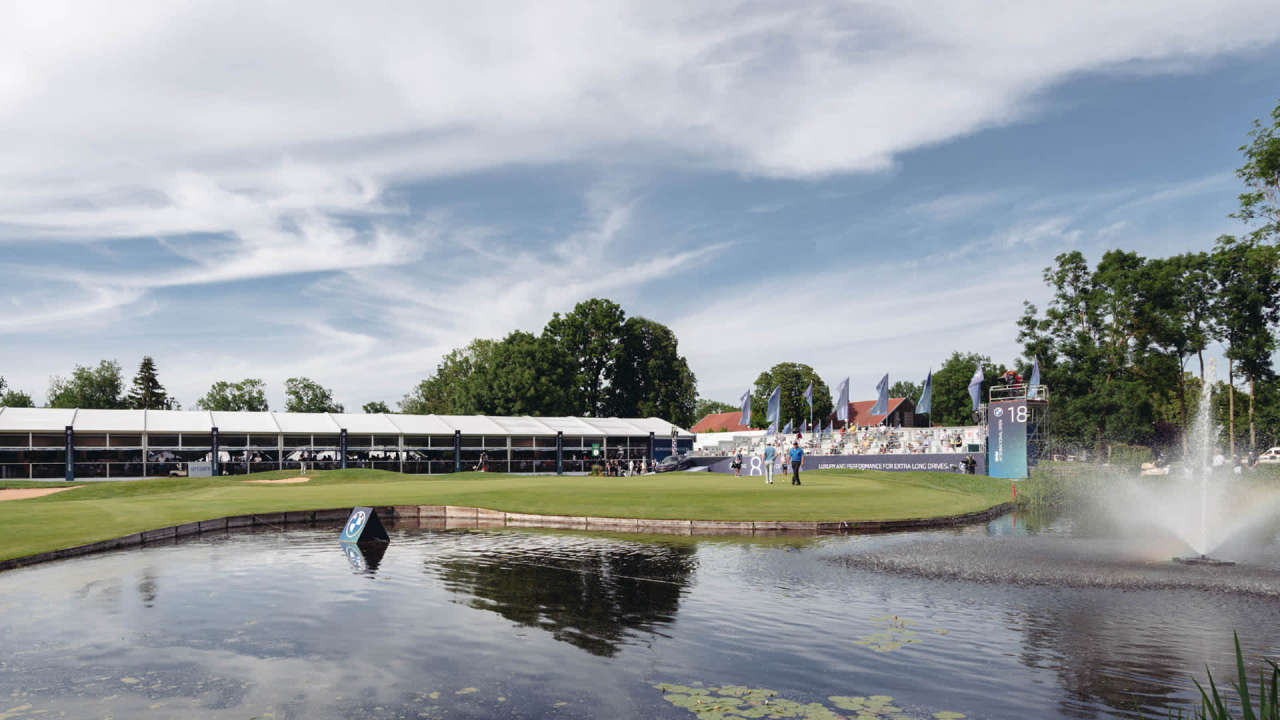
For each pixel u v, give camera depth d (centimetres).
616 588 1198
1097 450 6344
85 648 838
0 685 708
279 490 3319
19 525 1891
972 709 639
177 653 816
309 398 11344
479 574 1334
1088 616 990
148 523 2000
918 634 896
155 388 11900
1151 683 706
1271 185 4738
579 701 662
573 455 6300
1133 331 6444
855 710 638
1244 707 353
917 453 4897
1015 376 4753
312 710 640
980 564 1435
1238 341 5947
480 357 10519
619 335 10312
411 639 876
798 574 1333
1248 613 1005
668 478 4197
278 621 966
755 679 724
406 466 5600
